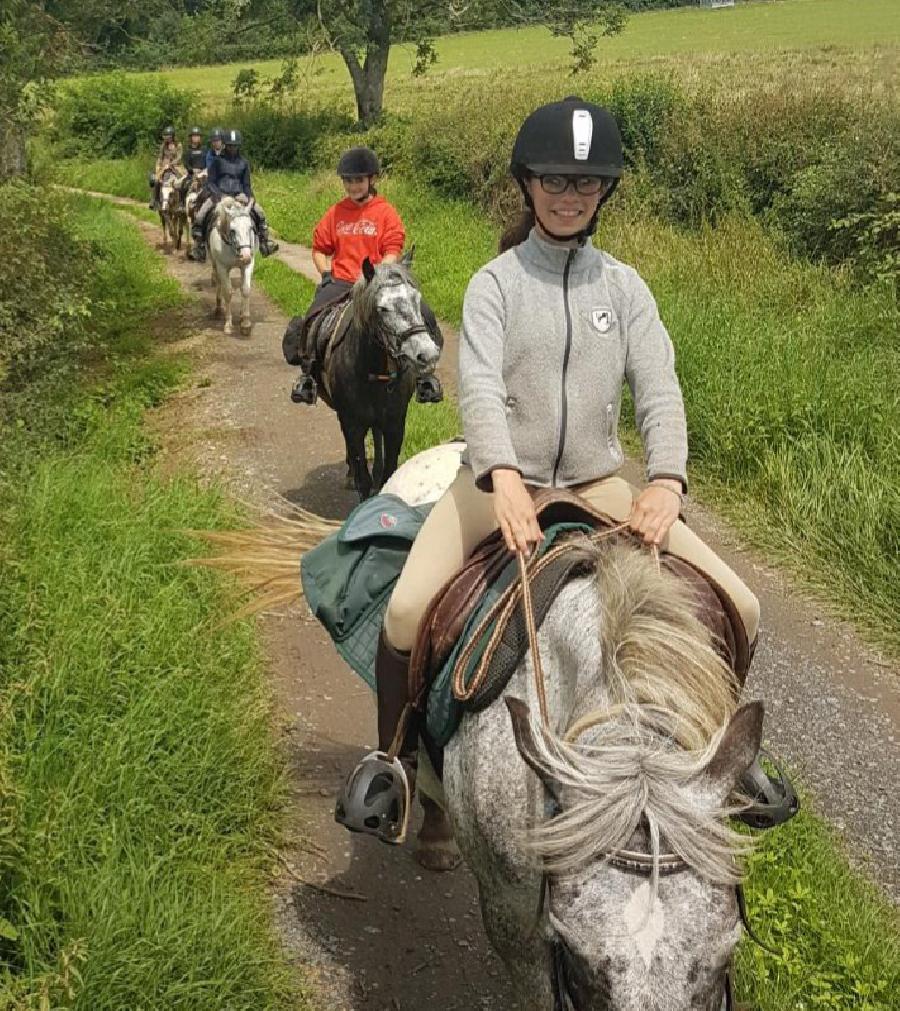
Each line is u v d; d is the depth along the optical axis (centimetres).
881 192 1127
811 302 1046
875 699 550
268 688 523
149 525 618
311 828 436
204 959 341
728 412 815
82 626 489
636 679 221
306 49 2908
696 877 196
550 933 214
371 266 659
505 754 244
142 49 1681
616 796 197
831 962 368
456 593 276
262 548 416
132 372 1085
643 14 5909
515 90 2336
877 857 442
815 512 708
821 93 1417
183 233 2022
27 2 1195
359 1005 355
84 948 306
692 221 1339
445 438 844
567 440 272
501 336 269
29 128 1244
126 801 398
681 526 297
